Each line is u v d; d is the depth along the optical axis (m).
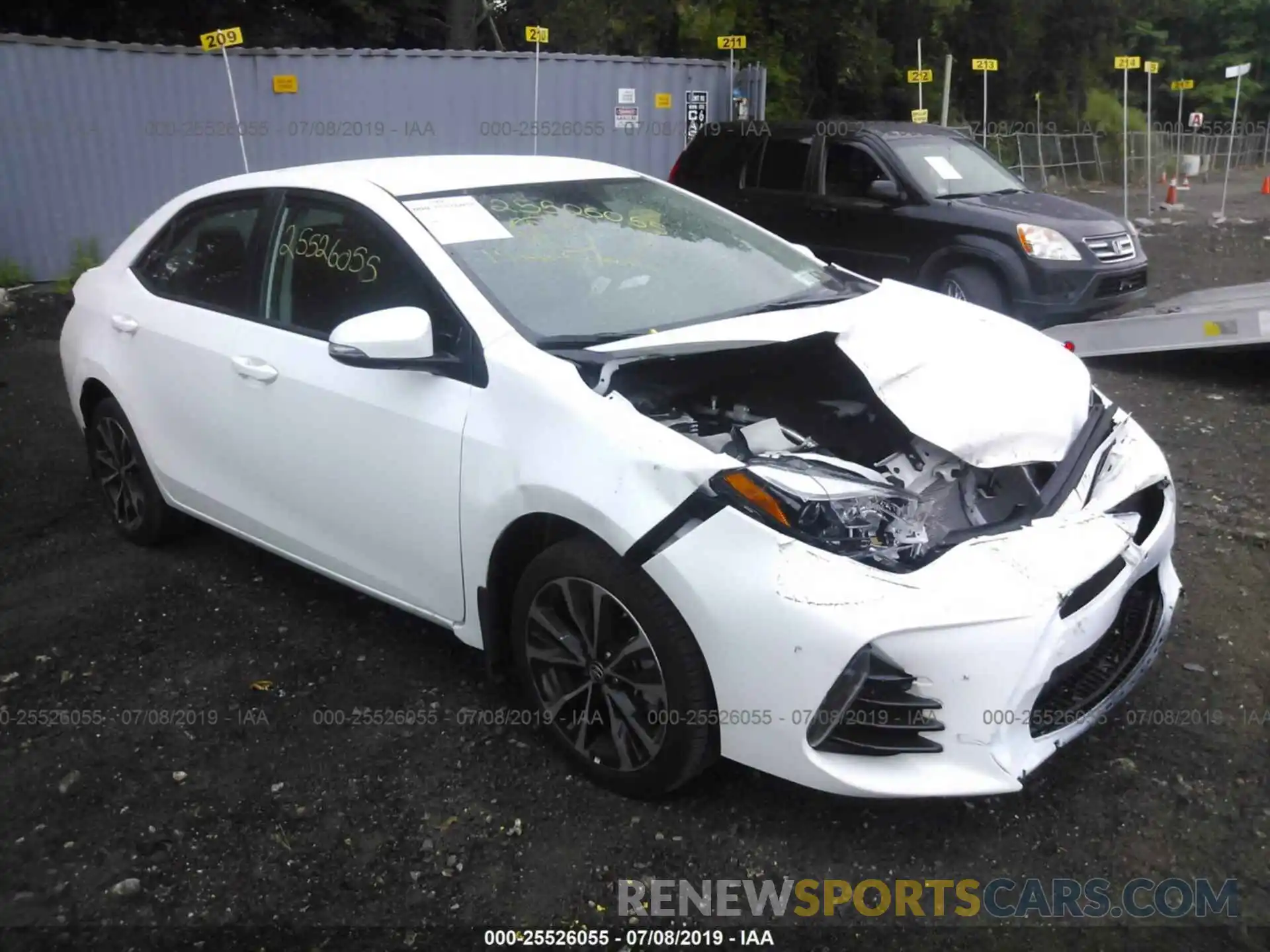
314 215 3.83
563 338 3.23
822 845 2.91
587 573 2.94
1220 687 3.55
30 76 9.95
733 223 4.31
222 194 4.28
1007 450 3.04
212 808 3.12
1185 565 4.39
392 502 3.44
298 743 3.40
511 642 3.32
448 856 2.90
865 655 2.57
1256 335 6.55
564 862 2.87
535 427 3.02
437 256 3.42
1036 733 2.84
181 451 4.31
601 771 3.10
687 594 2.72
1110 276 7.77
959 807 3.03
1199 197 22.52
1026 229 7.79
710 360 3.47
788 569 2.62
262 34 14.84
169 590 4.43
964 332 3.59
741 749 2.78
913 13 21.08
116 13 14.17
